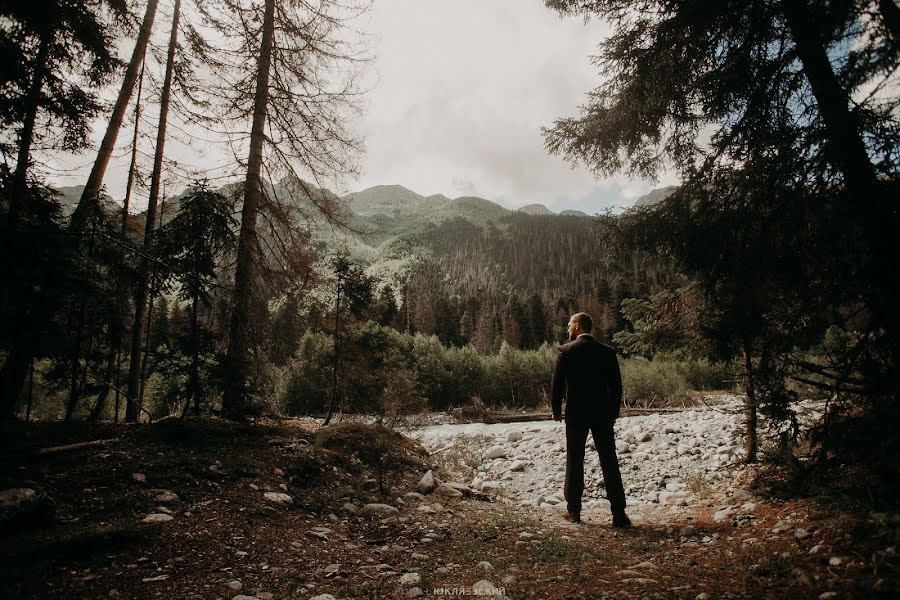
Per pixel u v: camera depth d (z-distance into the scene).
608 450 4.70
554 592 2.57
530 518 4.88
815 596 2.04
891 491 2.83
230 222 7.29
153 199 9.03
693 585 2.45
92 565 2.50
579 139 5.64
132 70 8.08
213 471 4.35
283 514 3.87
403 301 111.75
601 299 76.38
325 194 9.16
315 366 21.83
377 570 2.96
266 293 8.40
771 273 3.81
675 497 5.76
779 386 3.93
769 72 3.91
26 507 2.79
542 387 34.88
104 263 6.11
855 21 2.85
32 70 5.46
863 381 3.18
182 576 2.54
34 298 4.33
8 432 4.29
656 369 23.14
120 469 3.92
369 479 5.54
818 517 3.02
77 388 6.41
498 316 91.31
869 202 3.17
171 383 6.95
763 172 3.94
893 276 3.06
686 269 4.51
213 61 8.63
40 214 5.05
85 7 6.11
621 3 4.84
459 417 21.78
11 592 2.08
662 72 4.68
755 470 5.17
